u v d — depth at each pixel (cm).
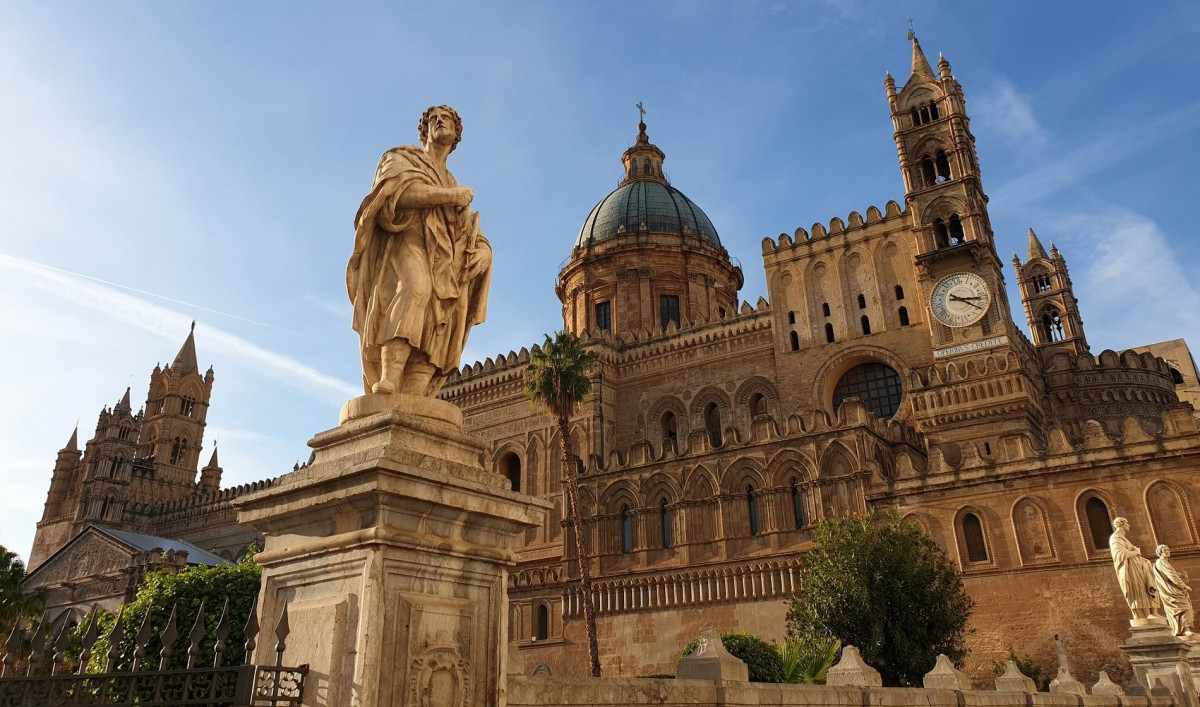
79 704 564
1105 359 5881
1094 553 3697
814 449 4541
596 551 5031
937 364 5128
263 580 667
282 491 657
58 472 12606
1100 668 3531
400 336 700
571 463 4631
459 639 625
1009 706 1581
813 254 6262
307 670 576
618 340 7056
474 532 668
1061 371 5869
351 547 594
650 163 8912
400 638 579
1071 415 5709
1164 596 2545
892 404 5722
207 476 12719
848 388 5947
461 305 771
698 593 4572
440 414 712
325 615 586
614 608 4825
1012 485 3972
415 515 620
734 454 4791
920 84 5825
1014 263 8150
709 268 8075
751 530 4628
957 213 5356
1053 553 3781
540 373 4869
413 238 738
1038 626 3716
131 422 11712
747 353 6391
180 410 12781
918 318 5656
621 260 7962
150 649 2562
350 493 604
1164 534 3594
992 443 4684
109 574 6900
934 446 4869
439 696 596
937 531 4088
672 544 4844
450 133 799
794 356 6072
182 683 551
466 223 781
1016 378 4750
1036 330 7631
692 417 6456
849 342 5878
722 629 4422
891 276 5888
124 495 11231
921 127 5681
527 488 6675
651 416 6650
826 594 3403
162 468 12131
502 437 7006
